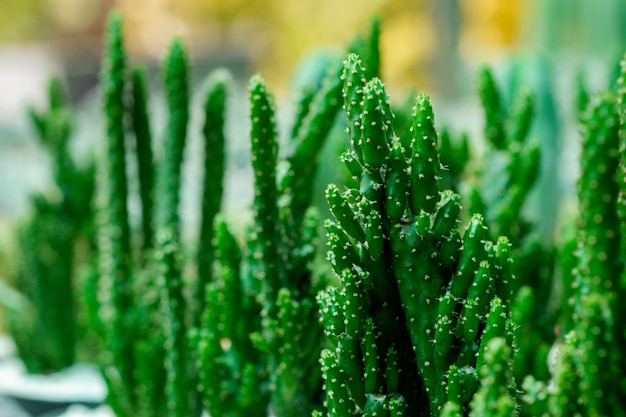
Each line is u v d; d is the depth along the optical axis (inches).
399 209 25.0
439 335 25.0
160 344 36.4
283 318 29.8
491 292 25.1
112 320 38.2
